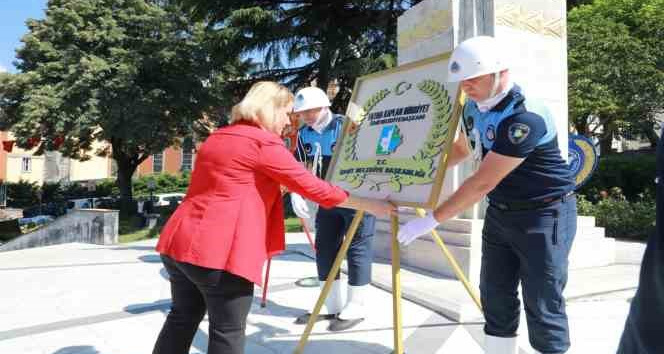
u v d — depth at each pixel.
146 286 5.68
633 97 13.24
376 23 18.55
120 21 24.25
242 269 2.30
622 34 13.27
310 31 18.78
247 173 2.41
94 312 4.60
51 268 6.94
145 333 3.97
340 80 19.28
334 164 3.55
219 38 18.48
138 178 43.34
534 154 2.39
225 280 2.34
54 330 4.07
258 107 2.52
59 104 21.89
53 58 23.91
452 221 5.45
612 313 4.11
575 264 5.81
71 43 24.11
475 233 5.18
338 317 3.99
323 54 18.50
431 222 2.57
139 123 21.94
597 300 4.50
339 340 3.65
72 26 23.42
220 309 2.39
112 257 7.90
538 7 5.50
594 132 16.44
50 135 24.42
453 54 2.41
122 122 22.34
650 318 1.32
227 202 2.38
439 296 4.46
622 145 25.69
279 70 20.44
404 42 6.56
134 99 22.16
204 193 2.44
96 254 8.32
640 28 14.26
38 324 4.25
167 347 2.57
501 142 2.32
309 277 5.84
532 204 2.42
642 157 13.86
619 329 3.72
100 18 23.36
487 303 2.70
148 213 25.42
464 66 2.33
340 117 4.25
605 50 13.05
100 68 21.77
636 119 14.54
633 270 5.70
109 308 4.73
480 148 2.61
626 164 13.48
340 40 18.42
